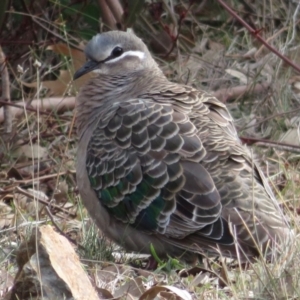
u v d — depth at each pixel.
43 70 15.54
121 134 9.98
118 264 9.89
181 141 9.69
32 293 8.12
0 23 14.66
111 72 10.97
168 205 9.60
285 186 12.41
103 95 10.80
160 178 9.64
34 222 10.77
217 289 8.92
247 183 9.56
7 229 10.75
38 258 8.12
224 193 9.45
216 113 10.26
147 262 10.30
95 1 15.84
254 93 15.49
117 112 10.14
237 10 17.09
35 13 15.58
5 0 14.30
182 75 15.73
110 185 9.99
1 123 14.55
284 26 16.33
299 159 13.75
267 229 9.33
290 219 10.59
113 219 10.16
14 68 15.37
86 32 15.81
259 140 13.66
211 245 9.45
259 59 16.09
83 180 10.36
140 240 10.02
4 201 12.48
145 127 9.86
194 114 10.03
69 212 11.88
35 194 11.83
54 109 14.11
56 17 15.83
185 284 9.20
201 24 17.25
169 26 16.84
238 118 15.16
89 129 10.48
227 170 9.56
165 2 16.45
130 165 9.83
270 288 8.45
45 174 13.34
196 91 10.48
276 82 15.20
